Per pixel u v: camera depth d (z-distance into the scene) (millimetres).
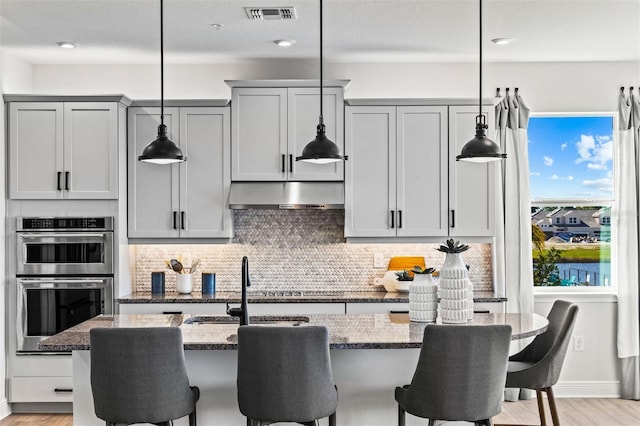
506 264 5672
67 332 3580
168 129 5531
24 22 4621
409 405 3184
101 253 5309
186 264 5895
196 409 3553
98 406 3086
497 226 5668
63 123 5312
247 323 3574
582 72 5871
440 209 5559
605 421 5000
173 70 5879
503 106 5742
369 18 4570
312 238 5934
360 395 3582
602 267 6004
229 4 4258
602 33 4965
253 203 5441
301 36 5008
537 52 5531
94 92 5871
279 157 5523
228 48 5352
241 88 5527
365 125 5559
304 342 3012
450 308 3656
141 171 5520
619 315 5707
